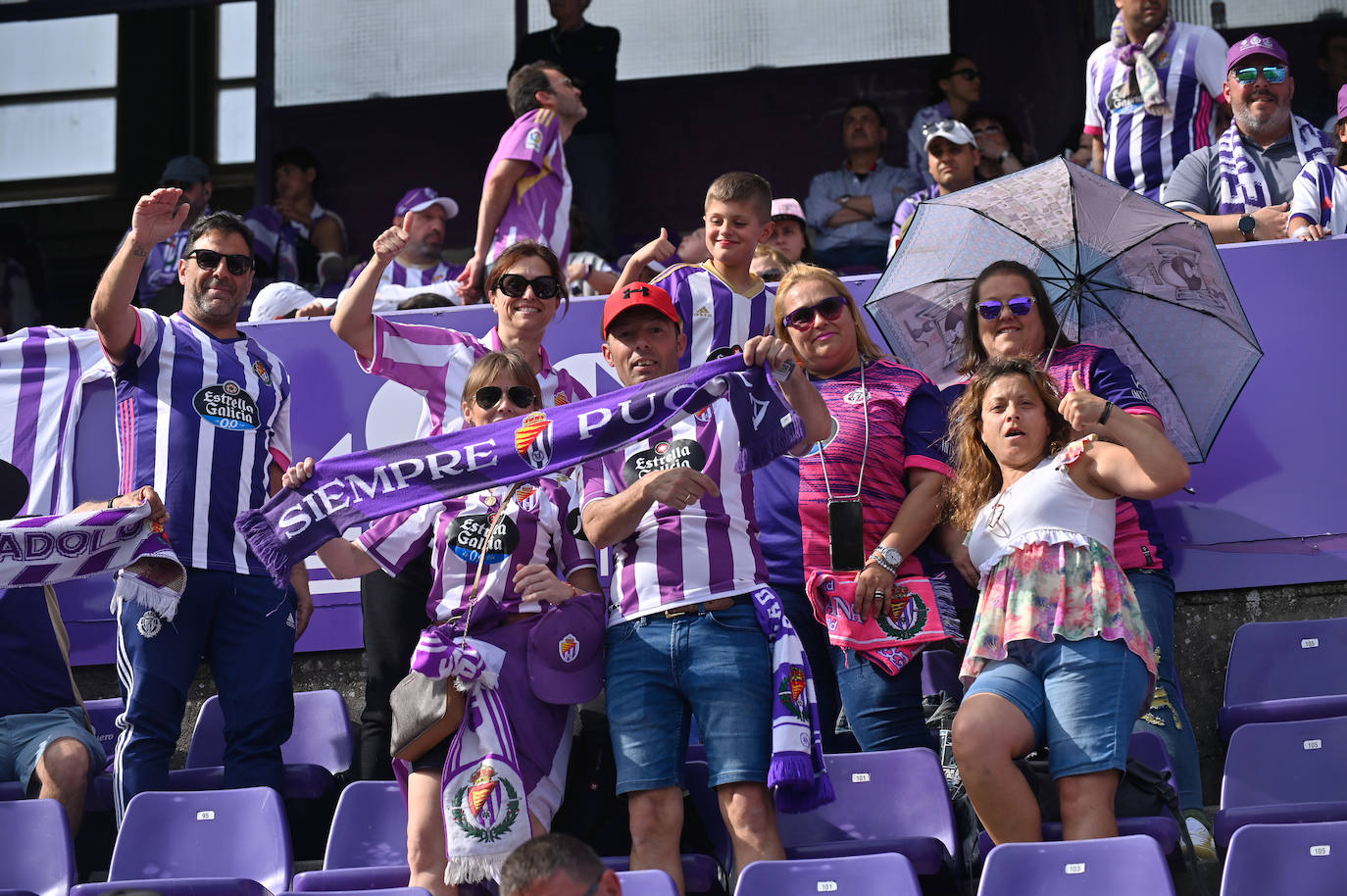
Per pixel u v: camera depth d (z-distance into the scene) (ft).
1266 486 50.80
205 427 46.60
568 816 38.55
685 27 87.56
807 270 45.42
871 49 86.58
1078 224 47.52
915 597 41.37
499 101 87.61
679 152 87.40
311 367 53.31
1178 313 47.09
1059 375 43.32
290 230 82.53
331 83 88.79
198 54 95.96
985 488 38.83
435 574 38.93
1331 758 41.06
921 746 41.16
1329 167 55.52
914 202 64.23
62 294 95.71
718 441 38.60
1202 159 60.39
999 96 85.25
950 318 48.44
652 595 37.19
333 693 49.44
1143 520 46.75
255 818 39.24
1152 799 36.73
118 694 53.21
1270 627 48.06
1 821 39.01
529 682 36.73
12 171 96.27
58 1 95.55
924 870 35.94
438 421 48.34
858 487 42.75
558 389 48.03
